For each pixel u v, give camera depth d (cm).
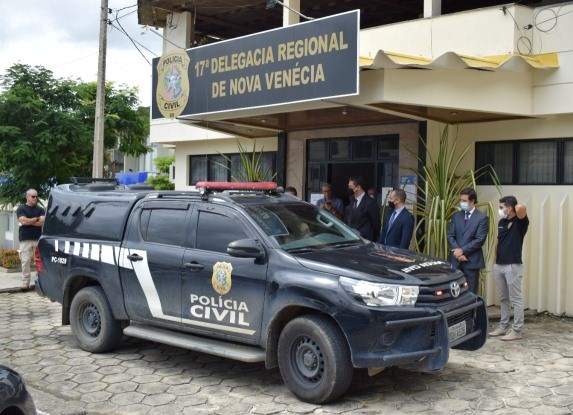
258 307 582
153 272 665
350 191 1158
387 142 1109
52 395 595
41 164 1512
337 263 562
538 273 938
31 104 1495
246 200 655
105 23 1410
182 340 646
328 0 1300
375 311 519
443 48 1003
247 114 988
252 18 1438
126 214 715
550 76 913
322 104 875
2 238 1689
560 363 676
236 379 638
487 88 880
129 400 582
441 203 873
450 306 563
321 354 542
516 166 980
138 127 1862
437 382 612
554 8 917
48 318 948
